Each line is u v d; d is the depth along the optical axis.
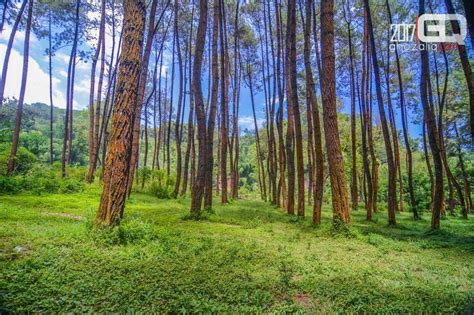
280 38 21.84
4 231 6.26
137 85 7.24
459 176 28.81
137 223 6.90
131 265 4.80
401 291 4.39
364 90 20.56
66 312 3.16
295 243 7.73
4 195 13.62
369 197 16.05
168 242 6.44
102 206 6.75
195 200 11.48
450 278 5.40
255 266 5.32
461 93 21.58
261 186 33.84
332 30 10.14
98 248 5.68
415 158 39.47
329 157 9.95
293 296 4.11
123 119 6.94
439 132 20.48
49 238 5.94
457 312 3.57
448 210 27.38
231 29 26.69
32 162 21.06
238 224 10.75
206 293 3.91
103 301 3.46
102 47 22.44
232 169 27.28
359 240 8.59
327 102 10.08
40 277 3.97
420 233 11.43
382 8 19.50
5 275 3.93
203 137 11.91
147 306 3.41
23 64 18.75
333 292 4.21
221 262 5.34
